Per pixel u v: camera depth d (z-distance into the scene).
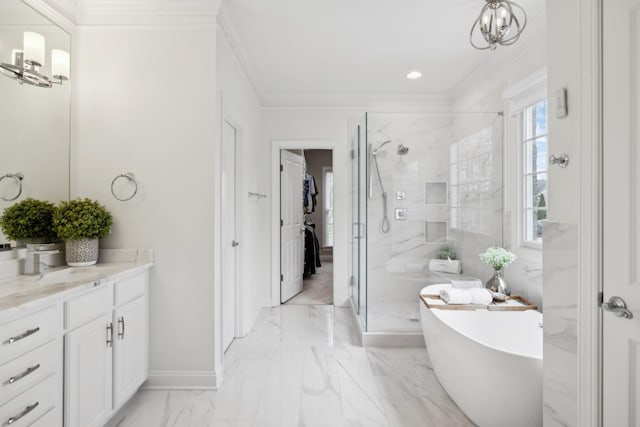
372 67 3.36
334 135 4.18
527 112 2.82
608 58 1.19
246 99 3.36
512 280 2.91
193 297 2.28
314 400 2.14
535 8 2.32
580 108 1.29
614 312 1.16
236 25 2.60
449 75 3.55
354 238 3.95
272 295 4.21
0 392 1.19
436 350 2.27
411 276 3.30
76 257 2.04
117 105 2.26
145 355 2.22
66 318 1.51
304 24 2.58
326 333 3.31
